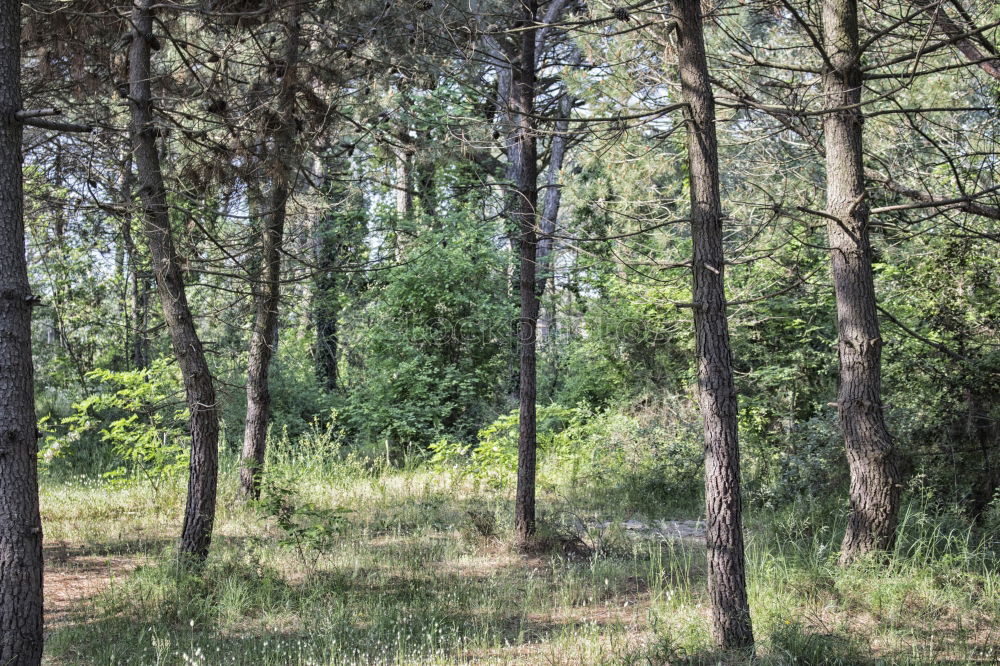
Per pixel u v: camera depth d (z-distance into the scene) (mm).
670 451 13617
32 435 4738
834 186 8430
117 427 13320
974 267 10578
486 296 18266
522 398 9711
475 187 18375
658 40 8672
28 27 7051
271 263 10719
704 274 6027
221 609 6988
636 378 18062
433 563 8961
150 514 11352
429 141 9406
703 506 12336
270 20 8070
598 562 8844
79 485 13336
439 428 17234
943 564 7527
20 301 4730
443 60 8727
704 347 5996
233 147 8133
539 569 8750
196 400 8195
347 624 6711
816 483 11203
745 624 5812
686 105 6152
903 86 7078
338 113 8781
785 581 7539
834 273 8500
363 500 12711
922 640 6180
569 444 15859
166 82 8734
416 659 5855
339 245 17875
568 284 21859
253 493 11562
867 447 8078
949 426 10469
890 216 10938
